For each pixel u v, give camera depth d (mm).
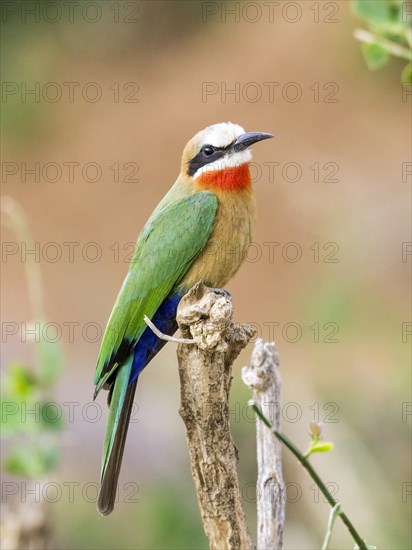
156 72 24469
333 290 15883
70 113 24016
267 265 17703
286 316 16422
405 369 12836
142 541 10992
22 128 23781
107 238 20156
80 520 11164
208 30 25000
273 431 4457
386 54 6270
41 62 24906
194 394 5324
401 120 20688
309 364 14250
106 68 24891
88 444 12031
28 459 6867
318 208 18359
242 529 5242
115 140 22875
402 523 10195
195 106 22766
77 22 25516
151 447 11859
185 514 11164
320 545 10055
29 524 6887
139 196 21266
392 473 10844
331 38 22672
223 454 5289
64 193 21922
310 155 20062
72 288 18172
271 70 22641
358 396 12148
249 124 21531
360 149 20016
